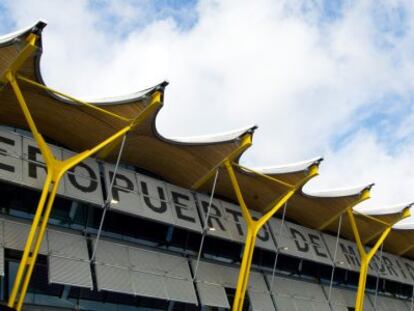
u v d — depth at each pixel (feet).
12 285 78.48
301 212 123.54
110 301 89.61
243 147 91.86
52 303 82.53
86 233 90.63
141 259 93.50
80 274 82.38
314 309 118.73
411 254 160.35
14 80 69.72
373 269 139.03
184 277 97.19
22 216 84.64
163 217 94.94
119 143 90.58
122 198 90.74
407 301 158.20
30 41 64.03
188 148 94.79
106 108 82.43
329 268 134.31
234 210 110.83
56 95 79.15
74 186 85.71
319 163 100.89
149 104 78.84
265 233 112.37
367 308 138.21
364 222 131.85
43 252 80.84
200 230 99.04
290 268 124.26
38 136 72.13
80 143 92.63
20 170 80.07
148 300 94.53
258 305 106.52
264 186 108.47
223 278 104.42
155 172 104.01
